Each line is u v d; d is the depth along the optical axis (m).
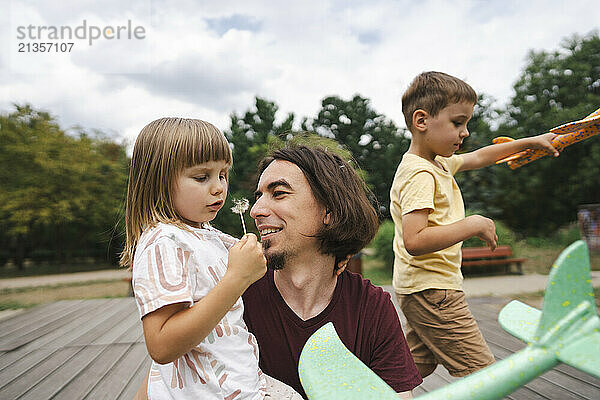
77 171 14.45
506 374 0.36
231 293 0.82
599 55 17.67
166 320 0.82
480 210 11.71
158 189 0.99
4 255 16.00
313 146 1.04
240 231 10.62
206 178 1.01
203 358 0.92
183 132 0.99
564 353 0.35
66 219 14.38
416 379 1.00
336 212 0.93
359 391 0.45
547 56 18.48
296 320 1.02
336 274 1.03
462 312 1.66
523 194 17.02
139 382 2.57
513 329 0.43
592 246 11.23
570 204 16.64
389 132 24.12
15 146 14.02
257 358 1.01
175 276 0.86
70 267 14.92
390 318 1.05
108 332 3.76
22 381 2.64
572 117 16.41
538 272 8.82
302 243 0.95
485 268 8.84
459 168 1.97
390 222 10.67
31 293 8.28
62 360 3.02
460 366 1.65
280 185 0.94
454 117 1.63
